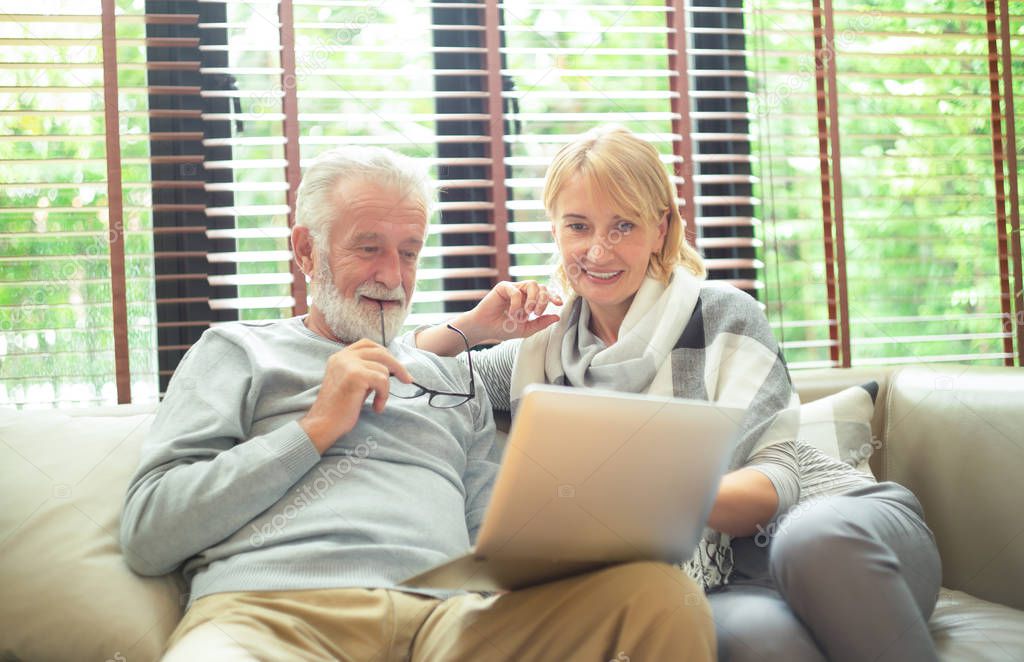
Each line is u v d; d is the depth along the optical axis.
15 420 1.47
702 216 2.21
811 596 1.12
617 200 1.49
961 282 2.22
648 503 1.06
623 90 2.13
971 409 1.62
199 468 1.27
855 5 2.27
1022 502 1.49
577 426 0.98
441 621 1.20
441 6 2.02
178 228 1.88
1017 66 2.34
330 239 1.48
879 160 2.22
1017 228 2.21
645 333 1.50
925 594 1.26
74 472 1.40
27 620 1.25
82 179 1.90
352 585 1.22
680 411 1.01
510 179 2.07
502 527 1.01
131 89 1.87
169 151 1.94
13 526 1.32
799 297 2.13
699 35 2.23
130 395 1.82
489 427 1.57
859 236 2.21
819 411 1.68
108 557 1.30
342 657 1.17
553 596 1.10
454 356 1.63
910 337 2.19
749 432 1.37
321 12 2.00
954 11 2.31
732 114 2.15
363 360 1.33
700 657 1.01
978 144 2.23
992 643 1.24
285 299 1.93
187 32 1.95
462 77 2.10
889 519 1.27
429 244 2.09
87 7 1.88
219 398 1.38
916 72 2.21
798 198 2.12
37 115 1.82
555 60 2.12
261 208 1.91
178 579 1.33
